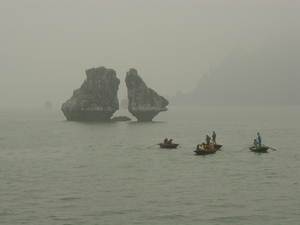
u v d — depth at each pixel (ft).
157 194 126.00
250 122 546.67
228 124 500.74
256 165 176.24
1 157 205.26
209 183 140.77
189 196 123.54
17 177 151.53
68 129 391.04
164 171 163.02
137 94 491.72
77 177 151.33
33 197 122.93
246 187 134.51
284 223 100.99
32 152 224.94
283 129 410.52
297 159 193.06
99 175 155.22
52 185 138.31
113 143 268.82
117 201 118.73
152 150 230.48
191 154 211.82
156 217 105.29
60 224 100.68
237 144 264.72
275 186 135.64
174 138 305.73
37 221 102.63
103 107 489.67
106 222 102.01
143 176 152.97
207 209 111.24
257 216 105.70
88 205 114.93
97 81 494.18
